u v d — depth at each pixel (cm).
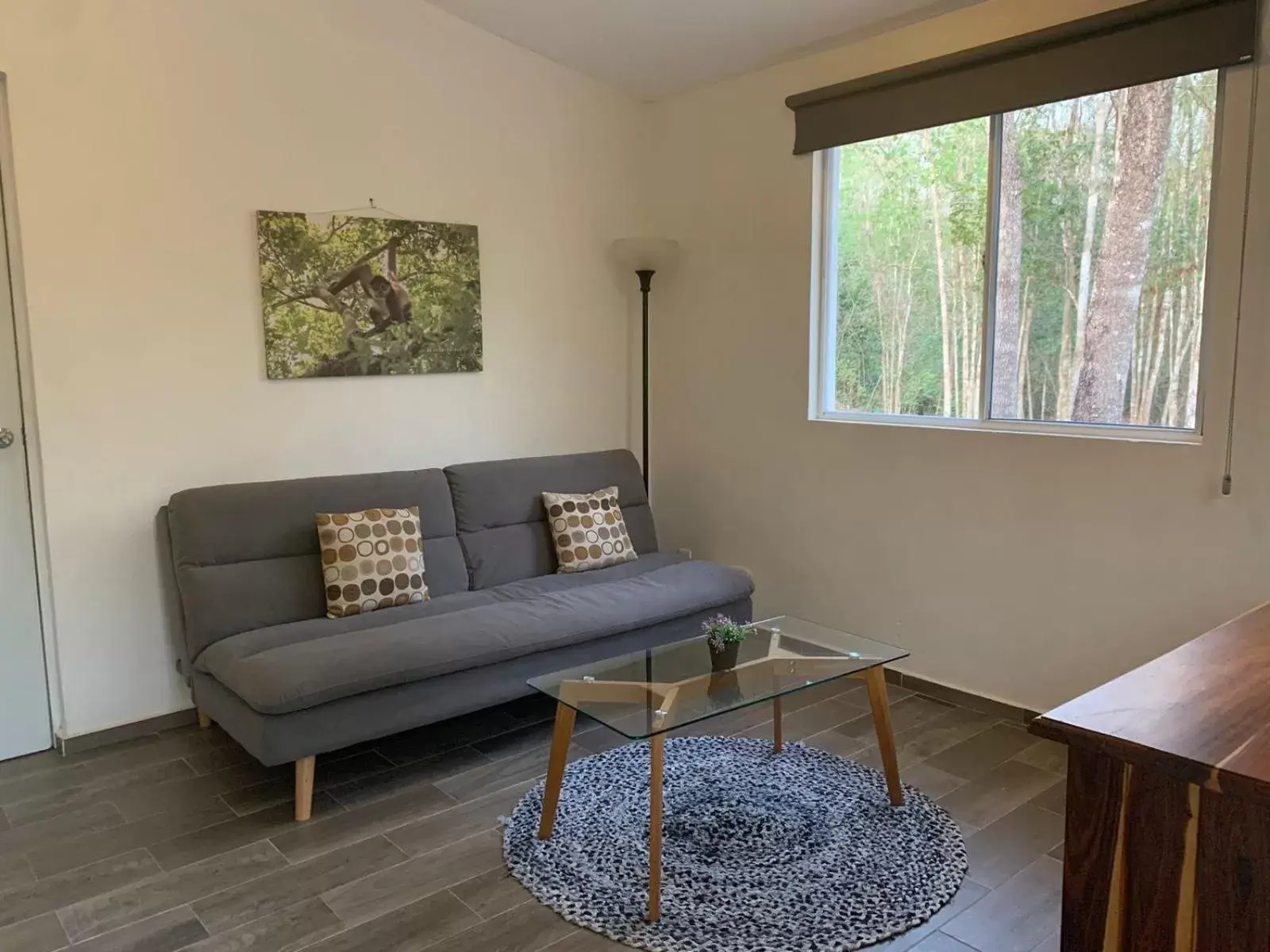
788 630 303
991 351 341
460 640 293
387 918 220
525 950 208
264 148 344
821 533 398
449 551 367
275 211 348
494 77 403
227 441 346
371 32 366
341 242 365
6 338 302
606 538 396
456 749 317
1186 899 103
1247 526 275
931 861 239
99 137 309
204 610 308
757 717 343
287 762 261
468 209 400
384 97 372
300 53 350
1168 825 103
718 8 356
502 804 276
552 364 438
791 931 211
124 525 325
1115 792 107
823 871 235
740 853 244
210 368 339
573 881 232
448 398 403
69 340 309
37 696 316
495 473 390
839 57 373
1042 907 221
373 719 275
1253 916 98
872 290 378
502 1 369
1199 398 289
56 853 251
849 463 383
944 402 358
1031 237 327
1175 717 112
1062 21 305
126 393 322
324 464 371
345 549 329
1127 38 288
